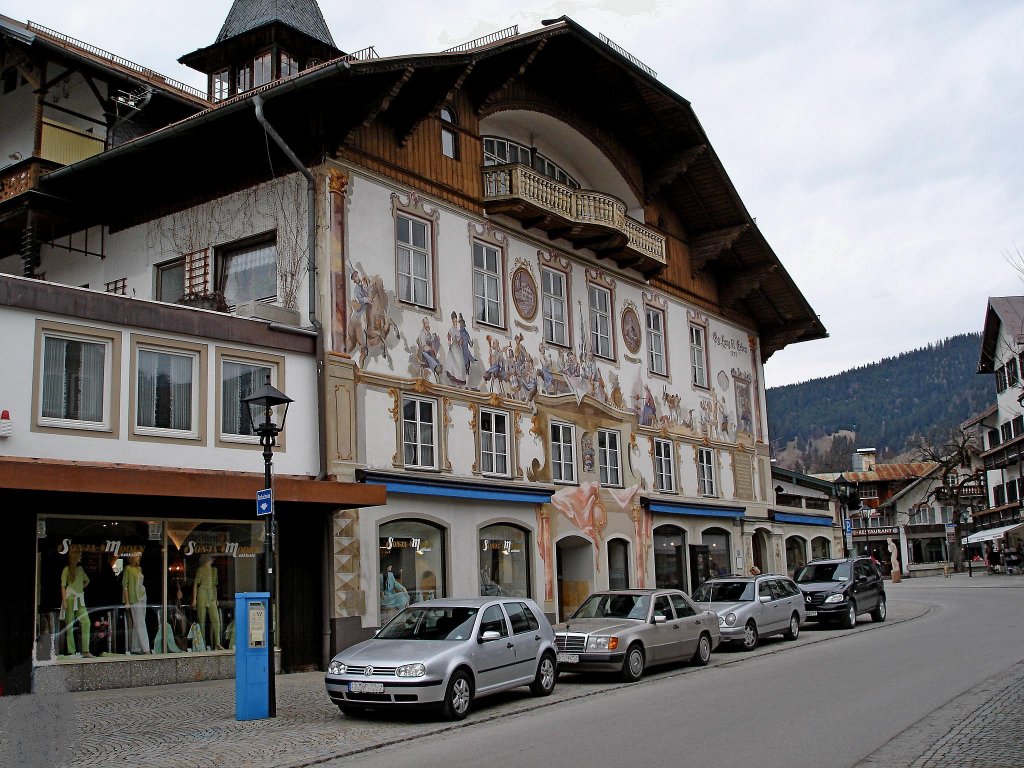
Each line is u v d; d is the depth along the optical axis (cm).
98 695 1666
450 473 2411
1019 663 1833
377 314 2277
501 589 2544
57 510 1712
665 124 3250
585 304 3028
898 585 6581
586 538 2856
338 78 2094
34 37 2434
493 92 2680
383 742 1251
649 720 1345
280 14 2912
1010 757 1027
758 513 3834
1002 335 7812
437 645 1459
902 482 10300
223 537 1953
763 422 4012
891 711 1345
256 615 1459
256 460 1998
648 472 3209
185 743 1250
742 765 1038
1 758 1175
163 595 1844
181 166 2411
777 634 2473
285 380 2075
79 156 2575
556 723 1362
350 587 2108
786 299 3938
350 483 1988
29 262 2475
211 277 2350
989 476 8706
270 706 1444
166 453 1856
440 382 2425
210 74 2981
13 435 1662
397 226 2384
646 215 3378
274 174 2281
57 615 1692
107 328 1803
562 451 2836
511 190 2664
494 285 2686
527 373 2727
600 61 2925
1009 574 6881
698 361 3638
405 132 2416
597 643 1798
